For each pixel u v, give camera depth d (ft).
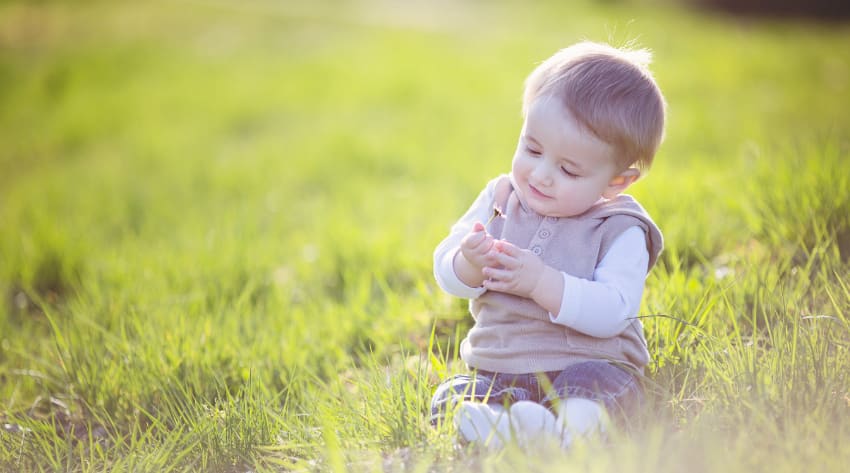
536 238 7.63
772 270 10.05
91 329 11.55
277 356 10.75
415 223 19.06
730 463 6.03
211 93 50.29
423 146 31.89
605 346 7.45
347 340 11.97
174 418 8.91
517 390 7.45
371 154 31.07
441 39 65.21
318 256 17.38
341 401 8.95
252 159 32.83
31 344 12.51
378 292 14.16
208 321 11.32
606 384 7.13
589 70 7.23
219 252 15.71
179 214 23.72
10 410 9.95
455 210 19.43
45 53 71.05
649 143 7.25
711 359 7.82
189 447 7.74
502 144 31.12
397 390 7.99
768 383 7.18
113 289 13.98
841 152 13.25
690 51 50.21
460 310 11.63
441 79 48.21
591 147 7.11
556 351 7.41
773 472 5.95
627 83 7.18
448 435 7.14
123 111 46.91
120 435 9.09
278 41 72.08
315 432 7.98
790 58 46.34
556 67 7.41
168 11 90.68
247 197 26.14
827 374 7.15
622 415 7.06
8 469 8.27
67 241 17.53
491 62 52.70
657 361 8.21
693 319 8.75
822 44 52.85
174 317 11.52
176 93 50.96
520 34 64.69
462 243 7.40
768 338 8.51
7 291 15.94
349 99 45.27
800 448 6.17
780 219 11.60
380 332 11.86
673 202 13.69
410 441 7.22
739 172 14.88
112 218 23.17
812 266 10.39
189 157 34.76
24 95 55.72
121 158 35.86
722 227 12.69
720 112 32.73
